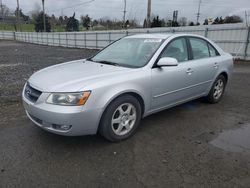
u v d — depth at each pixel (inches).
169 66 146.6
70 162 113.8
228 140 138.3
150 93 143.7
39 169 108.0
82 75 130.0
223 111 187.9
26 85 139.0
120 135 134.0
